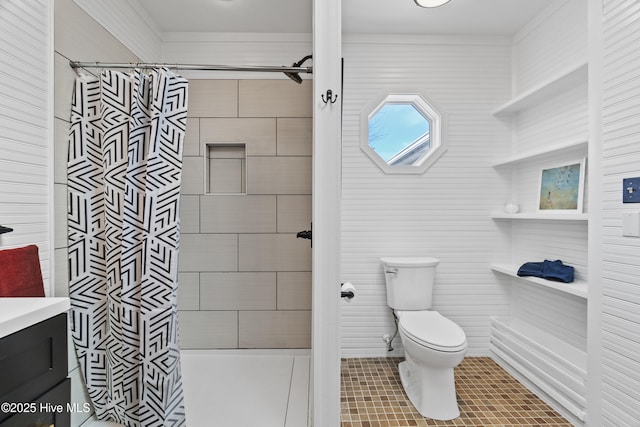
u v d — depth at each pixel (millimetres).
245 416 1648
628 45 1321
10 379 643
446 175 2424
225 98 2326
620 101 1357
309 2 2006
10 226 1183
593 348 1486
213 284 2340
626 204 1329
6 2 1152
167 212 1479
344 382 2070
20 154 1226
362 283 2398
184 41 2348
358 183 2408
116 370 1522
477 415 1744
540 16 2160
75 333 1505
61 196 1456
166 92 1495
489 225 2426
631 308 1304
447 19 2252
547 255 2133
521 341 2113
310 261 2354
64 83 1450
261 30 2336
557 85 1926
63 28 1429
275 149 2340
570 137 1944
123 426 1527
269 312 2355
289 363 2236
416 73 2412
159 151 1472
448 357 1642
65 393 785
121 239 1518
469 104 2422
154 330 1440
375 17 2223
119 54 1833
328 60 1153
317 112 1159
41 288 1225
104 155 1513
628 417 1309
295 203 2350
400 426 1670
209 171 2391
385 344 2387
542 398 1874
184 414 1543
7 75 1162
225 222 2334
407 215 2416
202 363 2221
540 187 2156
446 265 2416
